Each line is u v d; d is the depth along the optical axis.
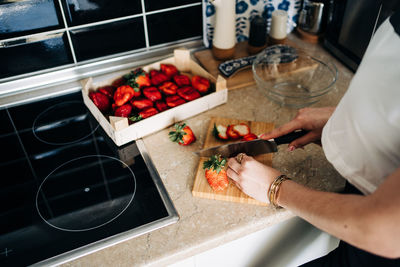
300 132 0.89
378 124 0.54
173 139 0.95
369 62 0.56
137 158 0.93
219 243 0.77
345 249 0.81
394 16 0.54
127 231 0.76
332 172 0.88
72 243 0.75
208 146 0.94
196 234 0.76
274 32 1.26
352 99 0.59
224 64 1.18
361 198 0.51
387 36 0.54
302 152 0.93
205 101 1.03
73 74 1.17
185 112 1.01
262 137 0.88
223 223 0.78
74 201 0.83
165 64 1.14
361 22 1.08
